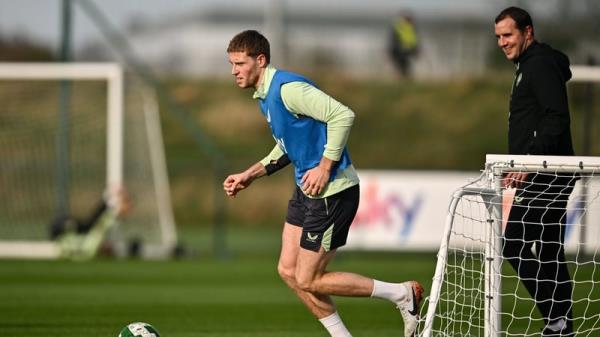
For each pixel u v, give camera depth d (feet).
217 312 120.26
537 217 81.35
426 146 341.21
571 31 355.77
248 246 244.42
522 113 81.15
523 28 80.79
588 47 348.18
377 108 363.76
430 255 220.43
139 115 229.04
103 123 228.43
